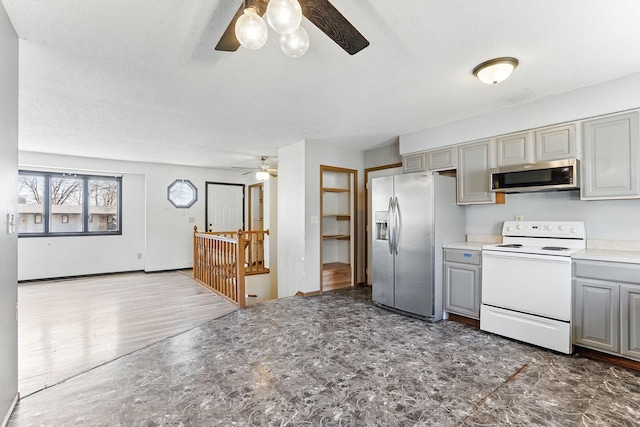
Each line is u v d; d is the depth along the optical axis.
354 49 1.61
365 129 4.00
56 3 1.63
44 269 5.67
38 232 5.65
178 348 2.72
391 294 3.77
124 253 6.46
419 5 1.68
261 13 1.49
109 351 2.67
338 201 5.54
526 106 3.07
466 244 3.47
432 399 1.94
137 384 2.13
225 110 3.29
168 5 1.66
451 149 3.69
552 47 2.09
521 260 2.81
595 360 2.46
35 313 3.75
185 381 2.16
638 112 2.45
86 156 5.73
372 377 2.21
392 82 2.62
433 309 3.38
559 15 1.76
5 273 1.70
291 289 4.79
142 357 2.55
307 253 4.57
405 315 3.62
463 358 2.51
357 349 2.68
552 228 3.09
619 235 2.75
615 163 2.56
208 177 7.27
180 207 6.89
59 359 2.52
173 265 6.79
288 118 3.56
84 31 1.89
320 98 2.97
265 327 3.22
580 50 2.13
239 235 3.98
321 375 2.23
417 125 3.82
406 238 3.62
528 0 1.64
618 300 2.34
